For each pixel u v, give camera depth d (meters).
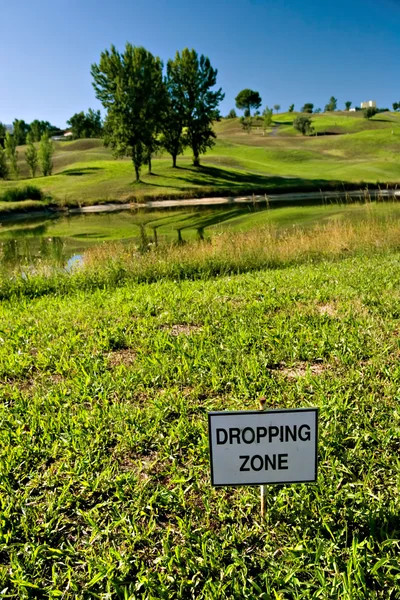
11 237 25.55
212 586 2.22
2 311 6.95
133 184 51.12
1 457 3.21
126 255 10.48
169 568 2.36
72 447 3.29
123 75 49.47
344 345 4.66
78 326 5.72
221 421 2.22
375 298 6.14
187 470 3.04
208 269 9.92
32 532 2.61
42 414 3.78
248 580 2.28
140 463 3.10
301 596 2.16
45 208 41.81
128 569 2.36
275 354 4.61
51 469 3.09
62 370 4.54
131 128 50.22
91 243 21.86
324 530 2.55
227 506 2.75
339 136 91.75
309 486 2.82
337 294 6.50
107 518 2.72
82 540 2.56
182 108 58.34
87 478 2.98
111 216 35.94
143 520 2.71
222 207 37.84
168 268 9.83
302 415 2.23
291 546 2.45
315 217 26.31
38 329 5.70
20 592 2.27
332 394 3.81
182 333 5.25
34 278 9.38
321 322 5.32
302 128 100.62
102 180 54.53
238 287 7.31
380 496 2.71
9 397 4.11
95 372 4.42
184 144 60.53
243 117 118.38
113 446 3.35
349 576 2.17
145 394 4.03
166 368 4.40
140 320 5.79
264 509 2.62
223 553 2.44
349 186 44.94
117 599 2.25
